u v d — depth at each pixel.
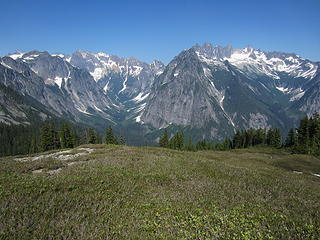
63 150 52.16
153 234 12.63
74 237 11.78
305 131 109.62
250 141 145.50
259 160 63.41
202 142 150.62
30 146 129.62
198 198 19.48
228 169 33.59
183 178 25.73
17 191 16.86
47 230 12.08
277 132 132.50
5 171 26.19
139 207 16.41
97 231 12.44
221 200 19.31
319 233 12.94
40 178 21.52
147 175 25.20
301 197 24.00
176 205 17.17
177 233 12.83
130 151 43.56
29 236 11.52
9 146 151.50
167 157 38.47
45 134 112.88
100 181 21.16
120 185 21.02
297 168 57.50
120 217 14.52
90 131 129.62
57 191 17.86
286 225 14.04
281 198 22.48
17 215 13.28
